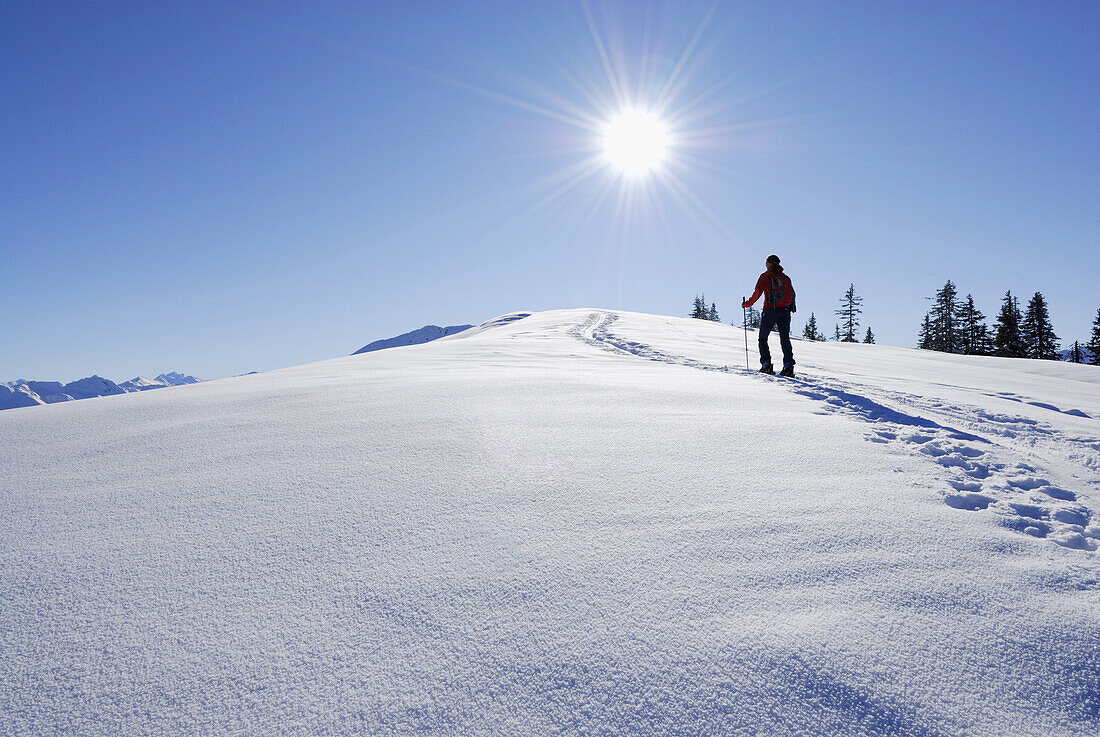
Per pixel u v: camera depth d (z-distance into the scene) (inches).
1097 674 62.1
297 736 54.6
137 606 75.5
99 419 178.7
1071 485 130.4
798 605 73.0
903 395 255.3
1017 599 75.2
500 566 82.7
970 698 58.7
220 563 86.1
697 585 77.4
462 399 201.3
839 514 100.7
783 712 56.8
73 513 105.8
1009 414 217.6
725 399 213.3
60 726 56.3
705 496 108.7
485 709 57.4
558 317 1390.3
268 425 165.8
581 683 60.4
